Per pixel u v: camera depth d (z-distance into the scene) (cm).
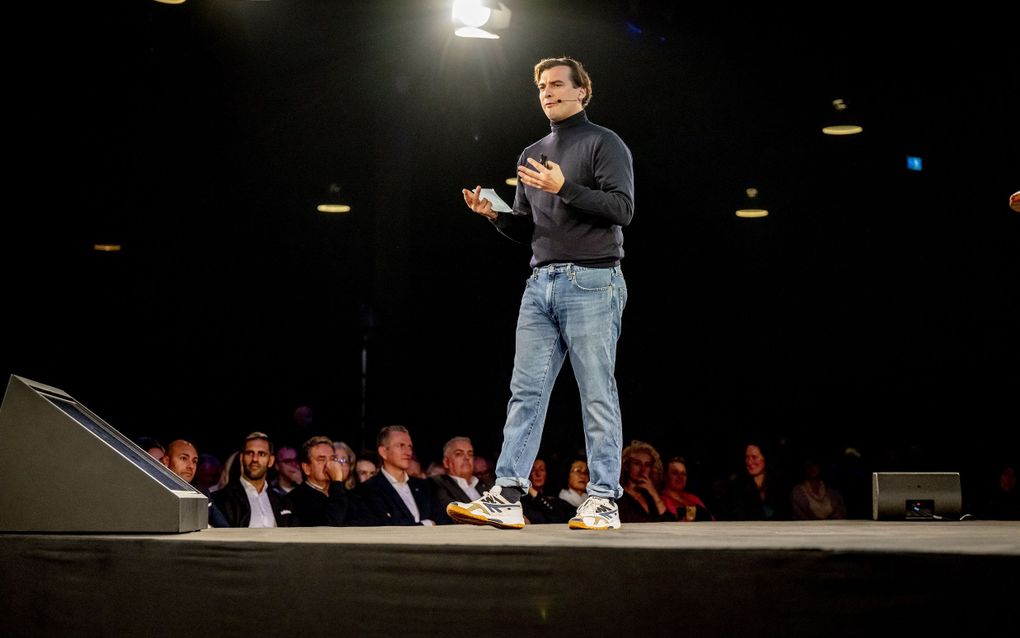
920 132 784
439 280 902
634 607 175
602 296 272
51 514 215
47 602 202
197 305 885
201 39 675
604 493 267
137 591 199
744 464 645
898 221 896
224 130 767
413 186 857
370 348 906
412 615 185
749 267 948
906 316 929
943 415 928
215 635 194
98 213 808
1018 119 747
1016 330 895
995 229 869
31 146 720
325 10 679
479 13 545
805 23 677
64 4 609
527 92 750
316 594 190
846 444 948
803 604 166
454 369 916
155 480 215
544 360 279
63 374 823
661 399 951
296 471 546
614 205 265
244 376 899
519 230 292
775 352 958
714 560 171
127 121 724
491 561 182
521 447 275
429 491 515
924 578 160
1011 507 788
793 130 782
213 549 196
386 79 769
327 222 902
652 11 677
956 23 662
